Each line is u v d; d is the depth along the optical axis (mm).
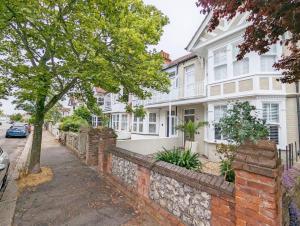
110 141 6938
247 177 2410
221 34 10164
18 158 10328
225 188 2725
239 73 9602
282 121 8508
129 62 6164
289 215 3258
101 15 5848
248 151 2459
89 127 9906
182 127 12219
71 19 5383
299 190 4457
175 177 3537
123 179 5363
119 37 5566
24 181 6062
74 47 5863
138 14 6781
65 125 15906
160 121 16781
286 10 2676
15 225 3654
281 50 8531
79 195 5039
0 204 4520
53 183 5926
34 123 6891
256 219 2285
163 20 7199
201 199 3104
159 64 7195
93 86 7520
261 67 8867
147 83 6930
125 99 8211
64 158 9719
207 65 11641
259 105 8695
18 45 6215
